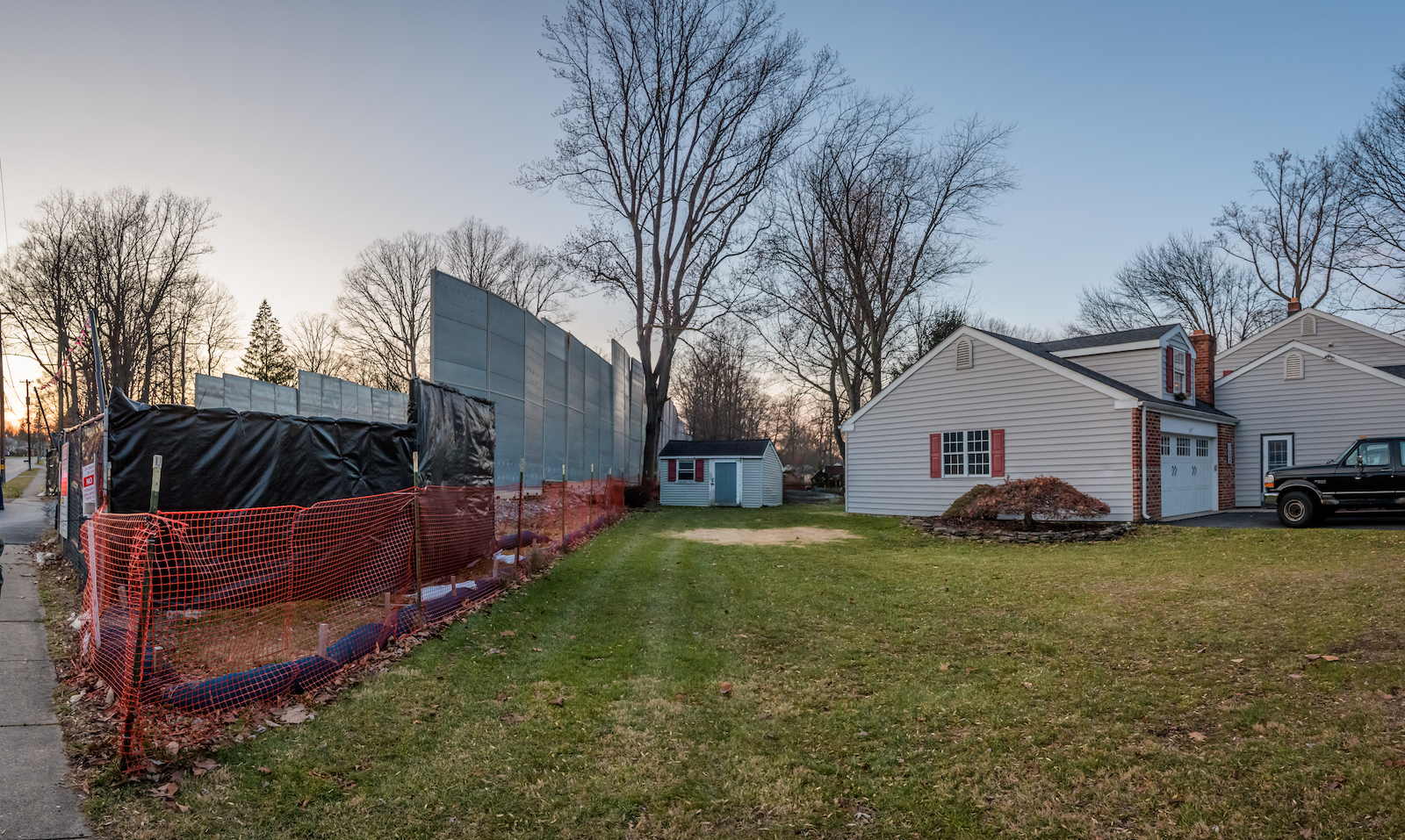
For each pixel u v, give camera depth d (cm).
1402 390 1883
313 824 373
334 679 580
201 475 816
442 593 871
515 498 1374
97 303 3916
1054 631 727
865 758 464
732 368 6344
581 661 667
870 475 2164
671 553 1405
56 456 2597
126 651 478
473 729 501
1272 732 445
